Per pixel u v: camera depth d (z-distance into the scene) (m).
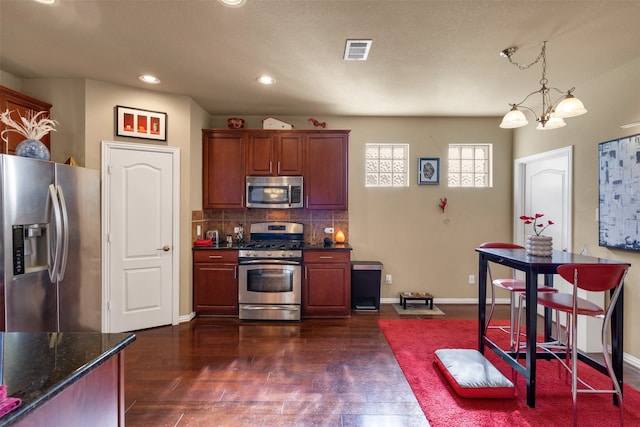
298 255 3.81
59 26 2.29
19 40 2.48
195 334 3.34
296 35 2.39
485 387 2.16
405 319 3.82
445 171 4.50
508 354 2.45
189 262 3.77
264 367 2.63
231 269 3.83
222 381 2.41
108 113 3.29
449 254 4.51
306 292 3.86
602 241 2.97
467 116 4.45
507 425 1.91
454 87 3.39
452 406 2.09
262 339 3.22
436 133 4.49
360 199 4.49
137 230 3.42
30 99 2.94
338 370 2.58
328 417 1.99
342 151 4.10
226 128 4.39
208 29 2.32
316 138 4.09
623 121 2.82
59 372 0.86
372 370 2.58
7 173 2.09
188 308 3.75
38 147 2.38
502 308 4.29
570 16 2.12
